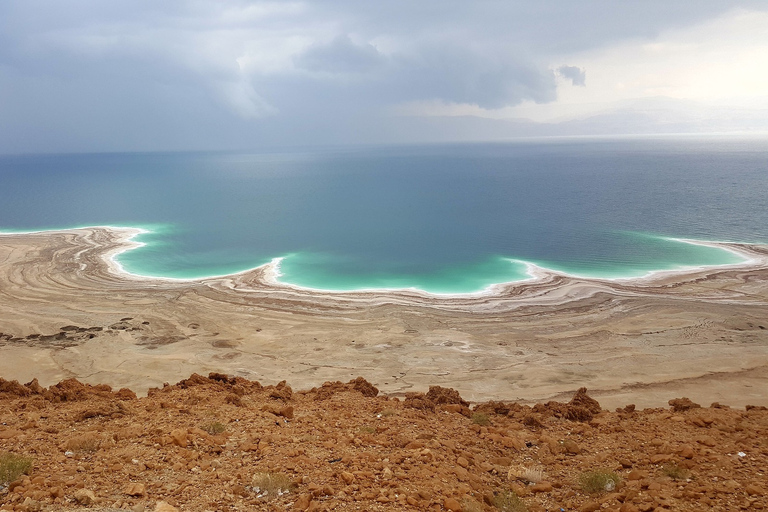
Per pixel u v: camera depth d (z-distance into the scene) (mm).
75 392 14398
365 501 7609
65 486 7691
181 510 7148
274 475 8250
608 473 9289
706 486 8281
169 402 13367
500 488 9234
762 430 11648
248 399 14344
